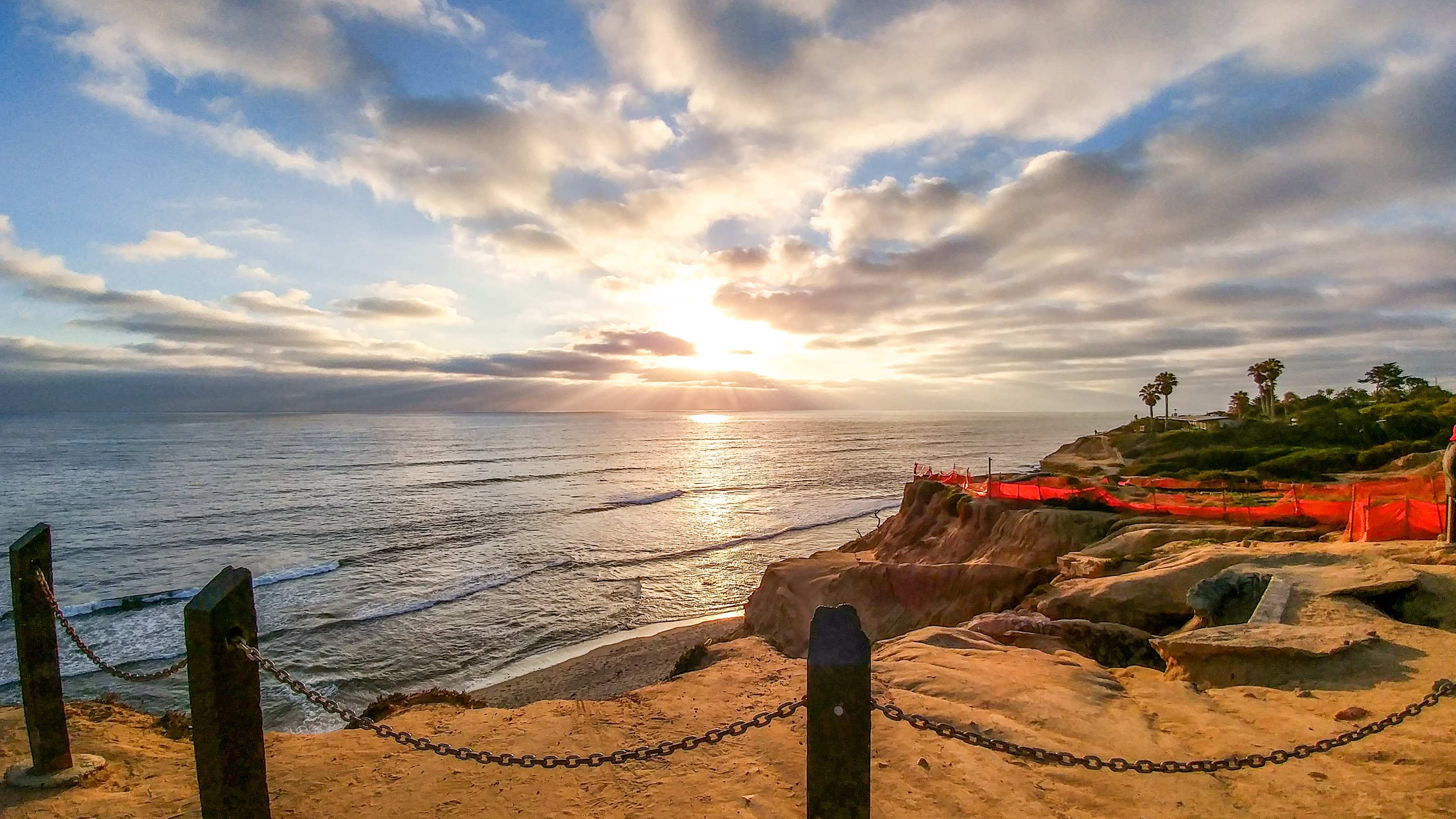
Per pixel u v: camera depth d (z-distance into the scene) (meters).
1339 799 4.04
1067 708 5.68
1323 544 12.83
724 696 6.16
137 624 25.64
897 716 3.32
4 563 36.56
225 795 3.15
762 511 60.72
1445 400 58.41
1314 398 85.81
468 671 22.16
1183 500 24.41
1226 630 7.33
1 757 4.73
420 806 4.11
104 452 109.44
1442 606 8.18
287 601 29.30
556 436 188.62
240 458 101.56
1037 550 21.78
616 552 41.75
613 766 4.67
